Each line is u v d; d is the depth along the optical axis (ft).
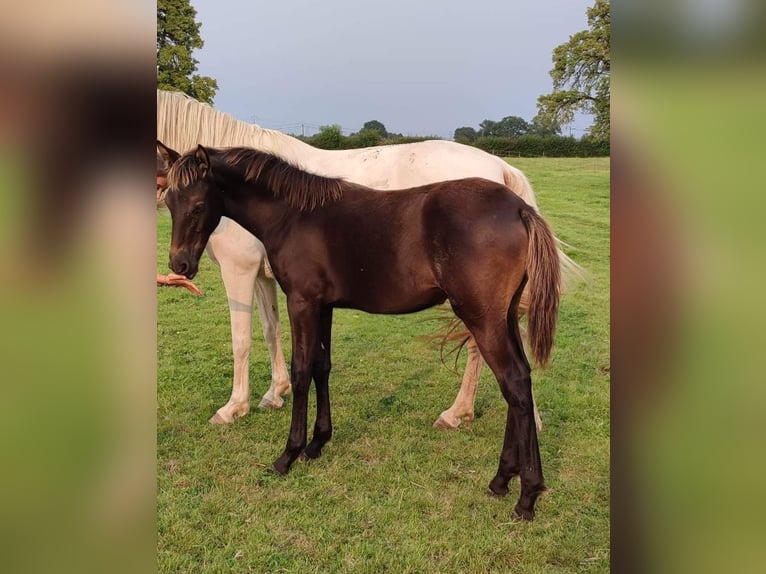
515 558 7.59
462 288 8.10
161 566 7.33
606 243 32.12
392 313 9.25
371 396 13.42
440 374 15.01
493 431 11.55
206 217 9.70
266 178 9.50
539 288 7.91
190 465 9.98
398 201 8.89
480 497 9.04
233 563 7.46
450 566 7.42
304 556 7.62
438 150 12.03
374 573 7.30
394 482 9.50
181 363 15.48
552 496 9.02
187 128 12.41
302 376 9.60
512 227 7.98
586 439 11.00
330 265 9.28
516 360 8.25
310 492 9.17
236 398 12.05
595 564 7.41
